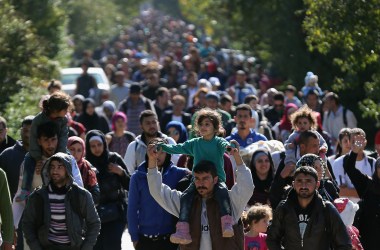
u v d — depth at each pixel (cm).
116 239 2712
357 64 3722
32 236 2219
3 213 2297
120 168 2716
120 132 3650
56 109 2453
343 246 2125
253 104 4150
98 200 2595
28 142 2662
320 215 2128
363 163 2950
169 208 2220
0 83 4553
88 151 2714
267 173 2817
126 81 7300
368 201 2566
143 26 19050
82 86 6094
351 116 4275
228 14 7462
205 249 2167
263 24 6662
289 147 2686
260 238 2445
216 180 2167
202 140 2214
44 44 4909
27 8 6019
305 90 4906
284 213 2139
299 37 6325
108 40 13725
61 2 7119
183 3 10662
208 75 6938
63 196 2222
